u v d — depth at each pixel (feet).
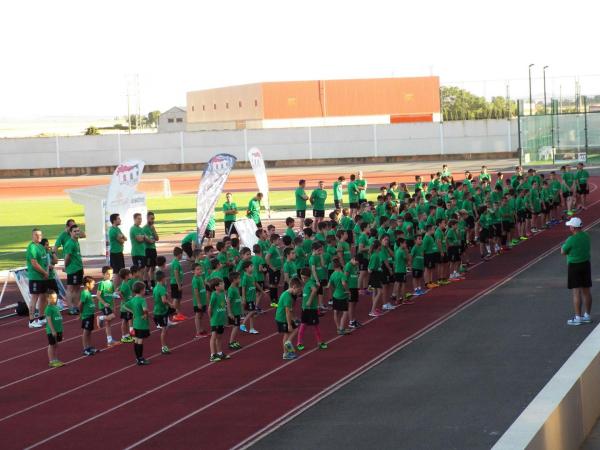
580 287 60.95
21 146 277.23
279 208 160.86
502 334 60.34
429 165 256.11
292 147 279.28
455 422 42.06
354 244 98.02
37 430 45.60
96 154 279.08
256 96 304.71
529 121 217.36
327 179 225.76
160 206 174.19
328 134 278.46
